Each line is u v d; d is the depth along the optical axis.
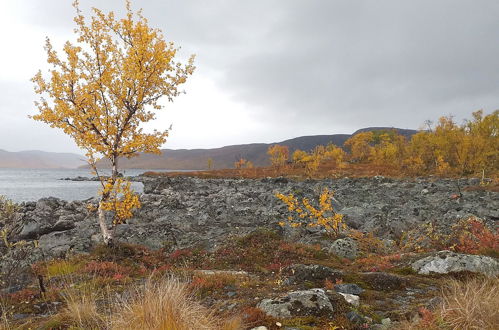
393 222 21.34
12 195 62.84
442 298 6.88
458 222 19.66
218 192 41.06
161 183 47.53
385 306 7.66
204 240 18.31
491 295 5.91
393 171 68.81
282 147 91.44
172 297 5.98
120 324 5.86
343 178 57.94
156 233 19.28
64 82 14.12
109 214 24.41
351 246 15.70
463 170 61.28
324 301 7.09
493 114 65.31
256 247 15.80
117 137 14.96
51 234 19.28
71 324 6.88
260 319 6.69
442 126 76.75
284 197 19.88
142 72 14.37
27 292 9.79
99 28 14.63
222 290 9.68
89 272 12.12
